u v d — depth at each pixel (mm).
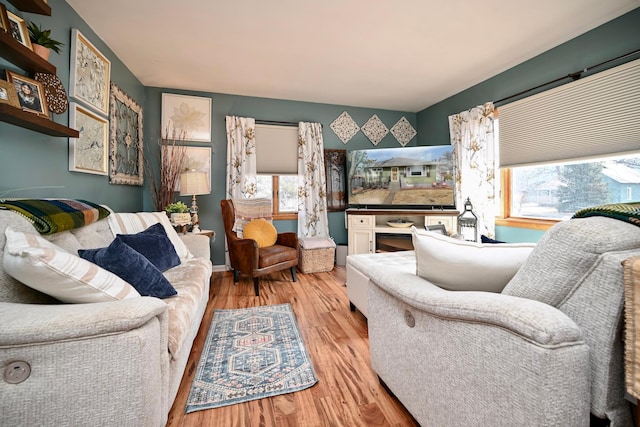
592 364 700
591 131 2475
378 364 1443
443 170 3896
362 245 4117
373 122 4715
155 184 3691
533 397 672
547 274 779
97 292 1013
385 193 4164
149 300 948
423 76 3453
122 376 827
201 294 1771
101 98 2453
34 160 1692
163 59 2963
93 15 2234
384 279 1268
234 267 3260
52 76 1784
